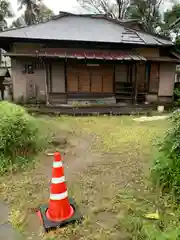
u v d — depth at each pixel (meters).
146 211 2.90
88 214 2.88
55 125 7.35
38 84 11.62
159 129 7.22
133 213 2.88
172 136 3.70
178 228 2.26
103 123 8.27
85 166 4.45
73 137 6.45
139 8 26.42
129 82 12.78
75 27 13.02
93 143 5.91
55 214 2.75
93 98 11.97
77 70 11.89
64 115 9.59
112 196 3.31
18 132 4.53
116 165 4.45
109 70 12.19
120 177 3.93
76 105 10.95
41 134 5.69
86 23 13.89
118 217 2.81
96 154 5.11
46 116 9.40
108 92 12.20
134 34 13.01
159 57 12.40
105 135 6.63
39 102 11.33
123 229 2.60
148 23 25.61
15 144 4.46
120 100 12.29
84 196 3.31
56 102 11.71
